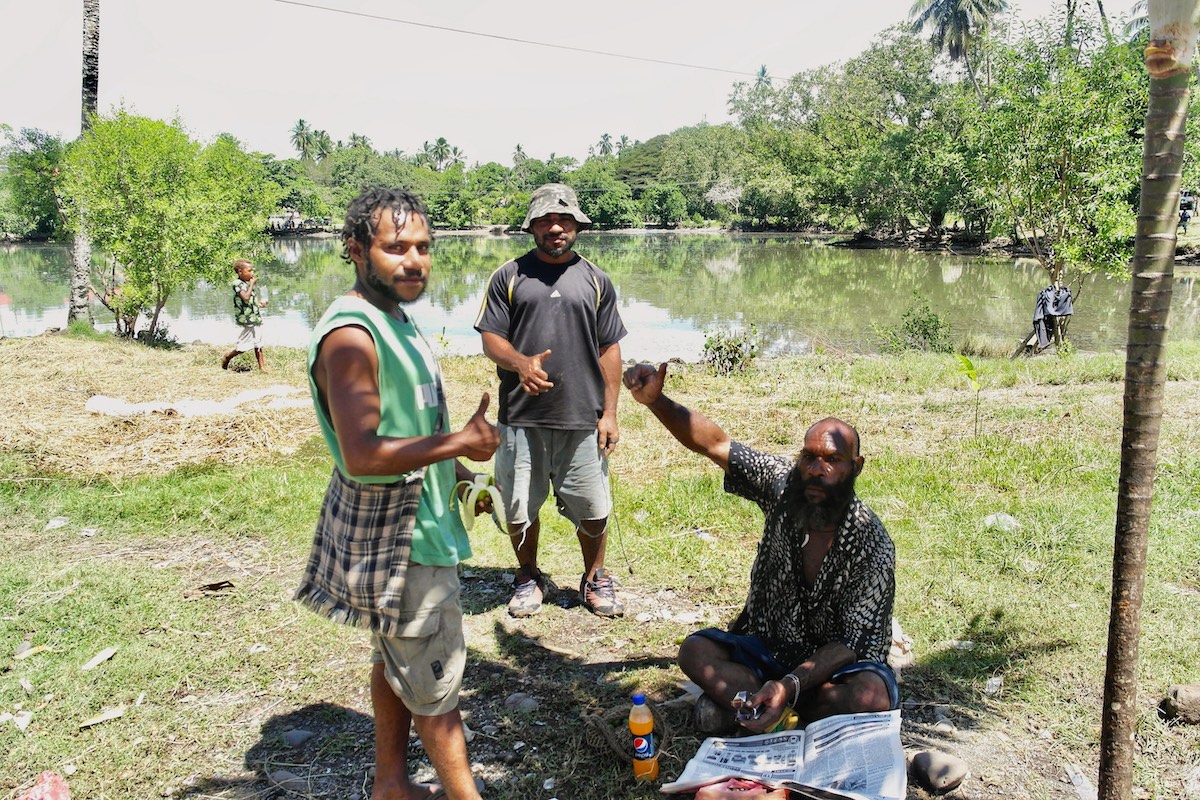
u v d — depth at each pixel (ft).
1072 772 9.87
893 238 172.65
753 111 258.57
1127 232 44.24
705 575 15.44
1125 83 44.50
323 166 409.69
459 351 53.16
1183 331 56.54
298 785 9.92
